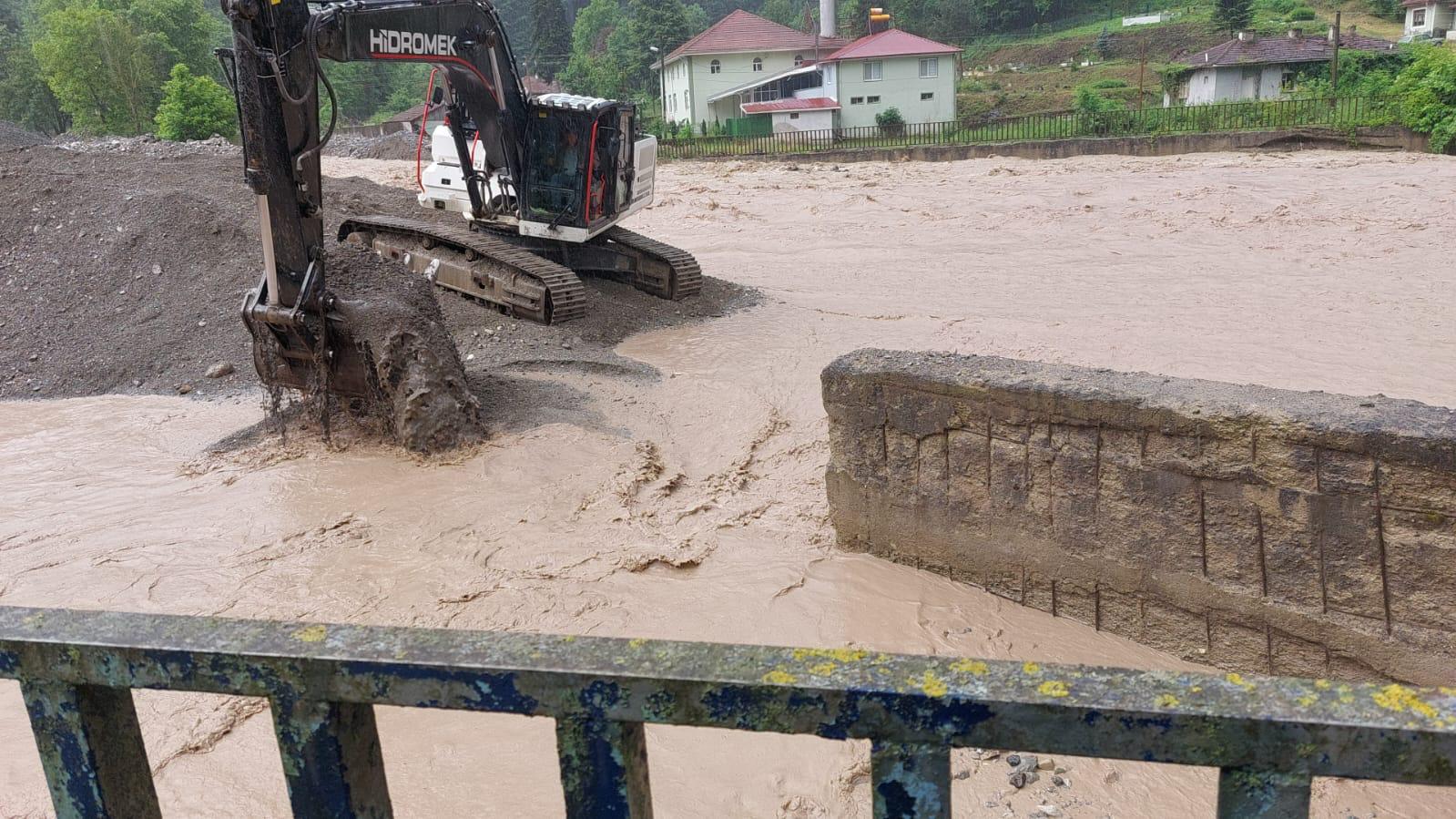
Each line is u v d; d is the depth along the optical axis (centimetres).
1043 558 614
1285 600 520
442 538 763
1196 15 7406
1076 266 1712
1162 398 545
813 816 458
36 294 1488
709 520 783
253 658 154
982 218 2205
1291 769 129
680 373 1159
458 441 933
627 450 917
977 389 615
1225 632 547
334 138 4828
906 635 607
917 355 679
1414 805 449
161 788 491
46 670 162
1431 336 1224
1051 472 598
